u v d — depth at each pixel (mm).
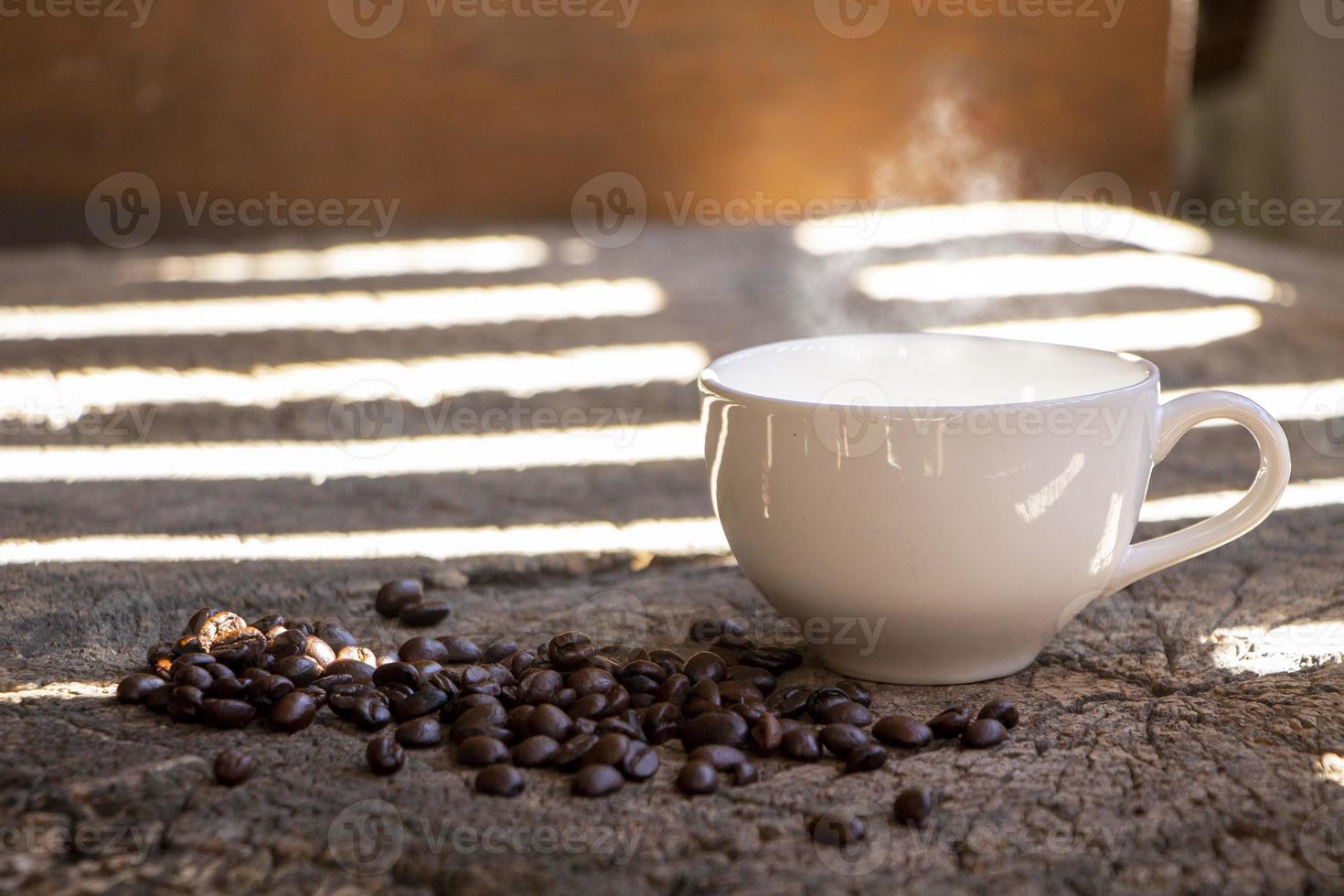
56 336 976
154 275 1157
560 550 645
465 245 1273
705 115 1603
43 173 1539
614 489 717
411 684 525
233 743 506
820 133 1612
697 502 701
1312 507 672
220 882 454
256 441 780
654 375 899
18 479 723
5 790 482
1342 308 998
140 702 527
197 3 1502
